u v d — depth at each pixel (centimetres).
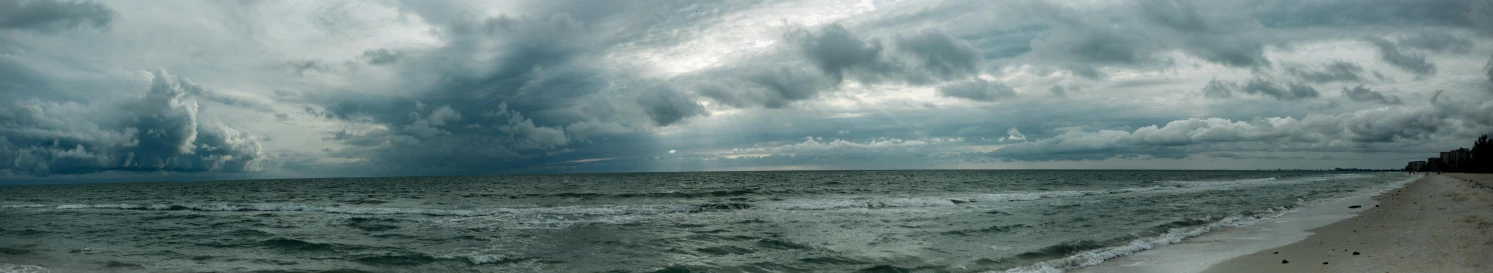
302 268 1572
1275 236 1930
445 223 2659
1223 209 3203
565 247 1900
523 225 2544
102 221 2938
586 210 3259
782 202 3856
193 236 2256
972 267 1489
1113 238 1953
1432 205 2883
